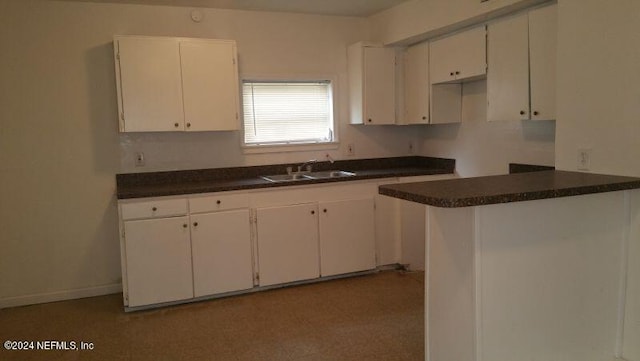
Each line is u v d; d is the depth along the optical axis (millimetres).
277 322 3227
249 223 3715
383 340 2914
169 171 4035
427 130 4816
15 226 3699
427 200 1760
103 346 2932
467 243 1897
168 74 3684
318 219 3941
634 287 2238
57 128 3742
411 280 4047
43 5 3639
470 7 3430
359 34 4652
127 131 3621
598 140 2391
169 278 3516
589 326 2207
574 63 2477
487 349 1943
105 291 3941
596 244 2176
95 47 3781
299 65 4434
